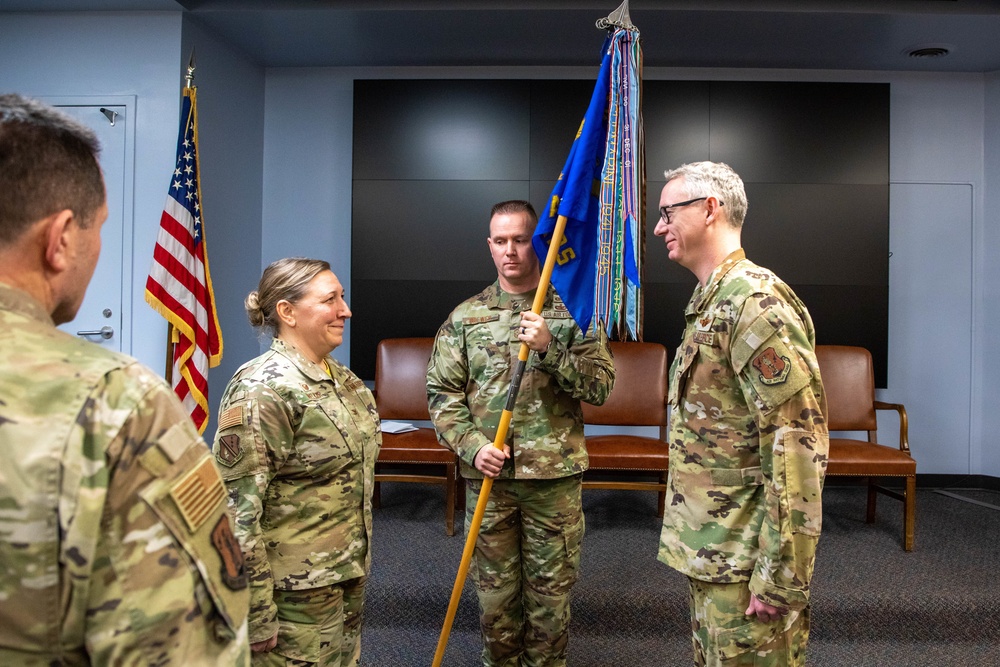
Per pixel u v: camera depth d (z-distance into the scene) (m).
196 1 3.40
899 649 2.41
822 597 2.48
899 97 4.12
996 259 4.07
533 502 1.89
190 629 0.58
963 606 2.46
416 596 2.55
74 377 0.57
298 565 1.37
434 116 4.01
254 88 4.09
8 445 0.54
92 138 0.67
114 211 3.40
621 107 1.74
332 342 1.48
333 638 1.42
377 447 1.55
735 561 1.35
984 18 3.39
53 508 0.53
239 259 3.93
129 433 0.57
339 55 3.99
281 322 1.48
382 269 4.03
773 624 1.33
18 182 0.60
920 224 4.13
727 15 3.41
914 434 4.14
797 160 3.97
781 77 4.12
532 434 1.86
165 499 0.58
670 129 3.97
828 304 3.97
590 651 2.39
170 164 3.40
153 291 3.02
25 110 0.63
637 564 2.79
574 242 1.84
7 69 3.42
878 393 4.14
